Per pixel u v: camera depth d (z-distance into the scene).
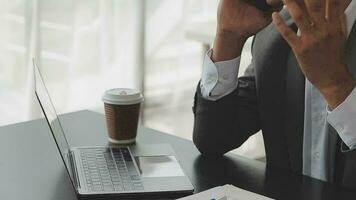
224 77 1.44
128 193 1.15
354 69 1.29
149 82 3.77
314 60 1.15
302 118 1.42
